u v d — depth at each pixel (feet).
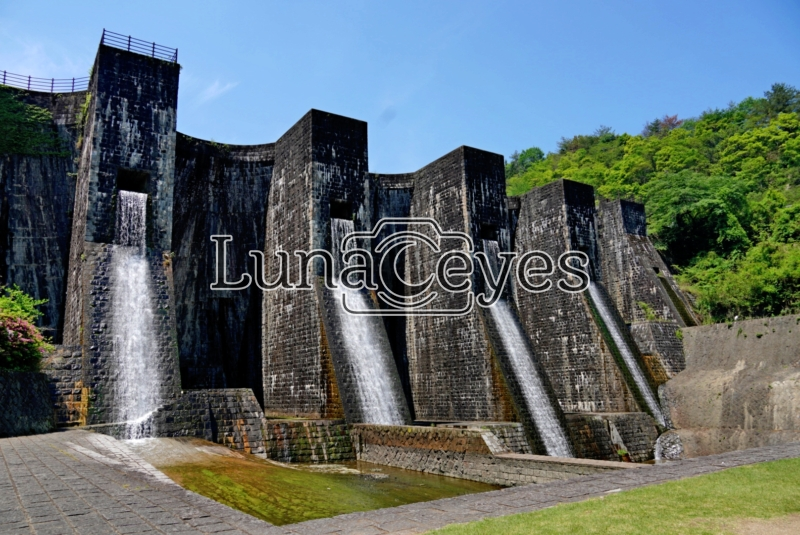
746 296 127.85
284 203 89.76
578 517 24.48
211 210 91.45
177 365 65.46
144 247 72.54
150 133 76.18
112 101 74.23
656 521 23.70
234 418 62.54
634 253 134.10
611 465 46.60
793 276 123.24
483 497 31.04
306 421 66.85
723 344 109.81
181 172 88.12
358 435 69.41
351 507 42.96
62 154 82.07
